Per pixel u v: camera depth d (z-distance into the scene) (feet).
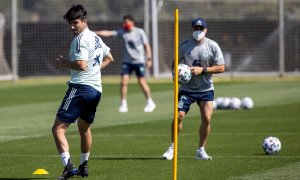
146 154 118.11
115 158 114.21
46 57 306.35
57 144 93.30
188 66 110.42
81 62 91.86
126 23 185.78
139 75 187.01
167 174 99.30
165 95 233.35
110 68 305.12
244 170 101.60
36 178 97.91
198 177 96.48
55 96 234.99
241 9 314.96
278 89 248.73
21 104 209.97
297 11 316.81
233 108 189.67
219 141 131.85
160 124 158.81
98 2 318.86
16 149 125.29
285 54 307.37
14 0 296.30
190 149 122.93
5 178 98.07
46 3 317.42
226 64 310.65
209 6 315.99
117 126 156.15
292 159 110.83
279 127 150.92
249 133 142.41
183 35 309.63
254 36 312.29
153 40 299.38
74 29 93.35
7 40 304.91
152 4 299.38
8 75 302.66
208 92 111.24
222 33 313.53
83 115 95.35
